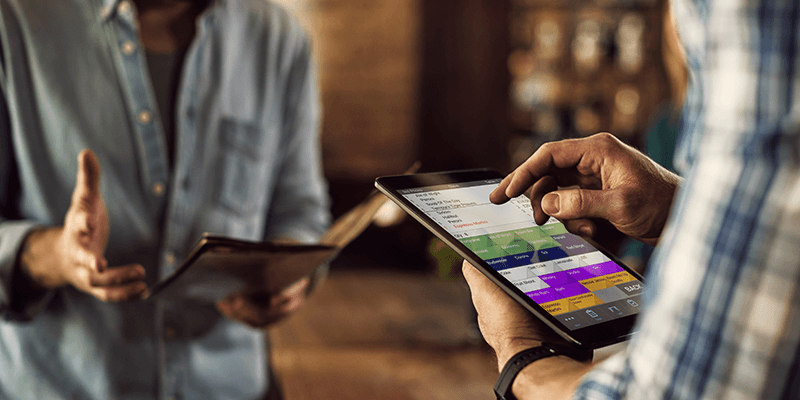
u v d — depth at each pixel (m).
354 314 4.57
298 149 1.34
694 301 0.36
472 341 4.09
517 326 0.58
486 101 5.98
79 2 1.03
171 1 1.12
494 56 5.92
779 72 0.34
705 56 0.39
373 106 6.11
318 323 4.36
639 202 0.61
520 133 6.07
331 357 3.79
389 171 6.19
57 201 1.03
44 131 1.02
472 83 5.95
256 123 1.22
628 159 0.63
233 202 1.19
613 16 5.80
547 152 0.64
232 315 1.08
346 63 6.04
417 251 5.86
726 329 0.35
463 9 5.84
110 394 1.07
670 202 0.62
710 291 0.35
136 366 1.09
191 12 1.16
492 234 0.65
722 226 0.35
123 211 1.07
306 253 0.85
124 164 1.07
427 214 0.65
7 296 0.93
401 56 6.04
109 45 1.05
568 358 0.53
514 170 0.67
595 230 0.69
